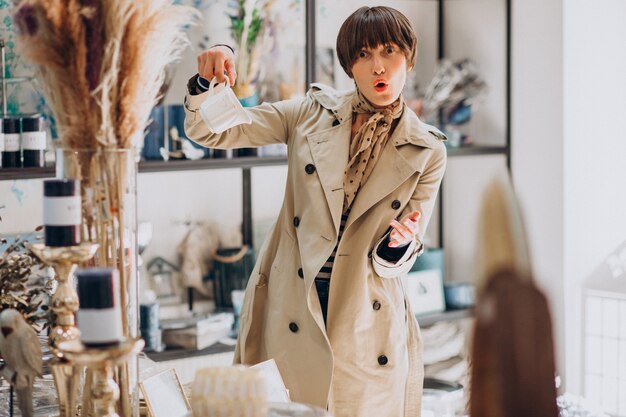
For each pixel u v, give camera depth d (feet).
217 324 11.98
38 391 5.86
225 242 13.09
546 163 13.47
